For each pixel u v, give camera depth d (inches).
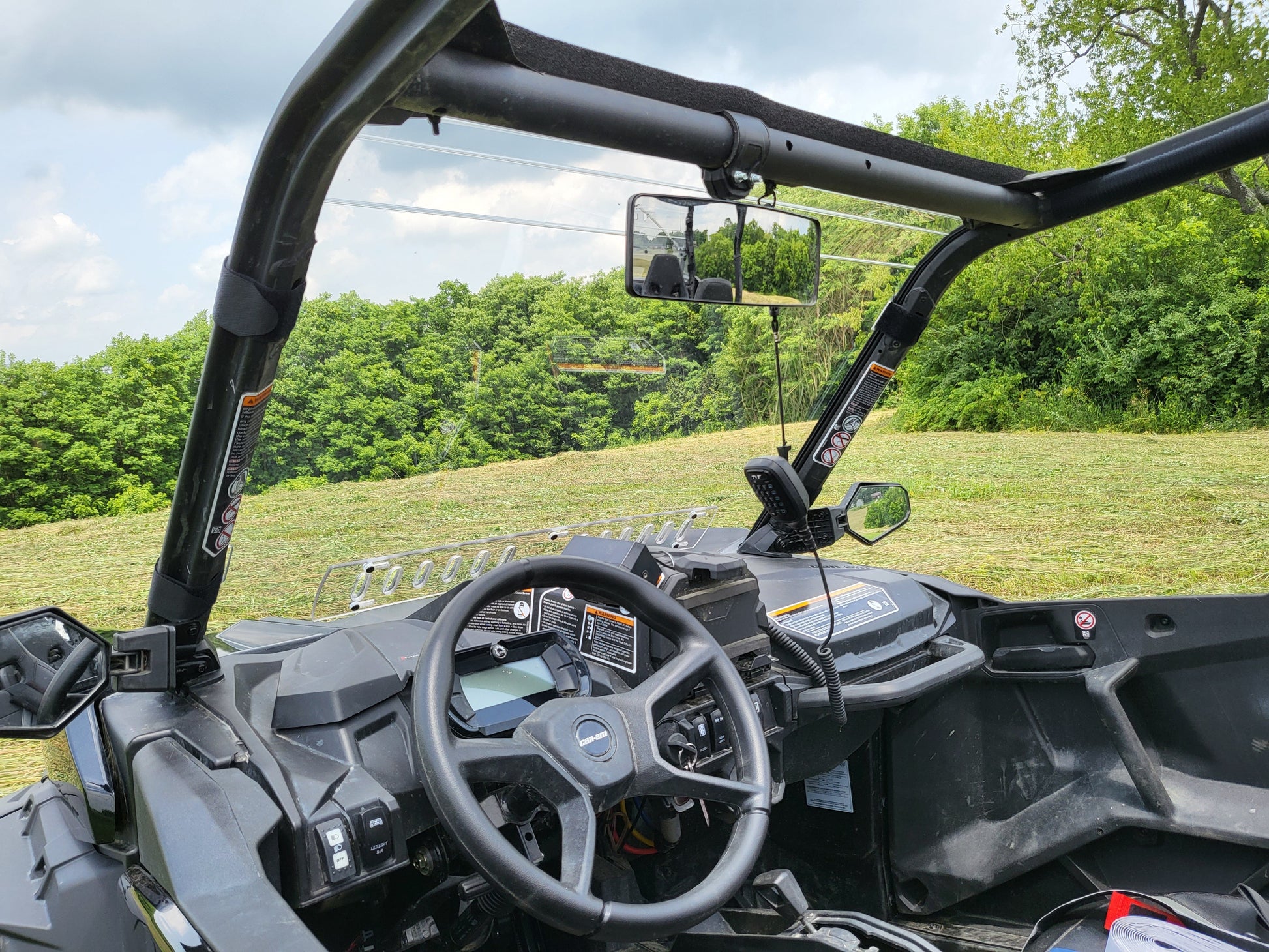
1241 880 83.8
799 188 68.3
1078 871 91.7
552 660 62.8
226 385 51.1
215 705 62.2
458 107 48.9
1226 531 301.9
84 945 61.1
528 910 47.9
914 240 93.0
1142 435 700.7
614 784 53.0
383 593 66.8
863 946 61.7
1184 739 91.7
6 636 53.8
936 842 97.9
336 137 42.1
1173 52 725.3
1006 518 324.8
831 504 110.1
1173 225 802.2
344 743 59.3
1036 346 856.9
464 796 48.9
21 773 135.9
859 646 89.5
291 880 54.5
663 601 63.2
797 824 99.8
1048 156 835.4
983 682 102.0
